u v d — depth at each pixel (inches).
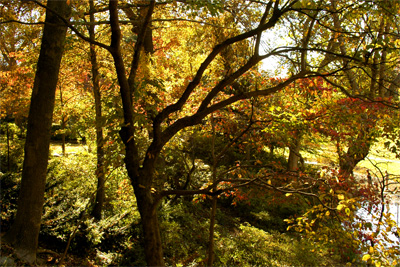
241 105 231.0
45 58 189.2
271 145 411.5
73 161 338.6
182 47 368.2
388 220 139.6
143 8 205.5
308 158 544.7
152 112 164.2
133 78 149.0
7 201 233.6
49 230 233.9
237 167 206.8
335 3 183.2
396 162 471.2
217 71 264.8
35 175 188.9
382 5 154.9
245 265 260.5
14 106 366.6
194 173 398.0
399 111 226.8
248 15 212.7
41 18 264.5
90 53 265.7
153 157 146.6
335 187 177.2
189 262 251.9
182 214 320.8
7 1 167.6
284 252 278.7
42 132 190.5
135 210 291.9
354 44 196.7
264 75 267.0
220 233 314.7
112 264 233.3
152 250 141.3
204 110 150.7
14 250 173.6
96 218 275.9
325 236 158.4
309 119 212.2
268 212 383.2
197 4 130.5
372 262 131.6
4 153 323.0
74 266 212.8
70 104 404.2
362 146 257.9
